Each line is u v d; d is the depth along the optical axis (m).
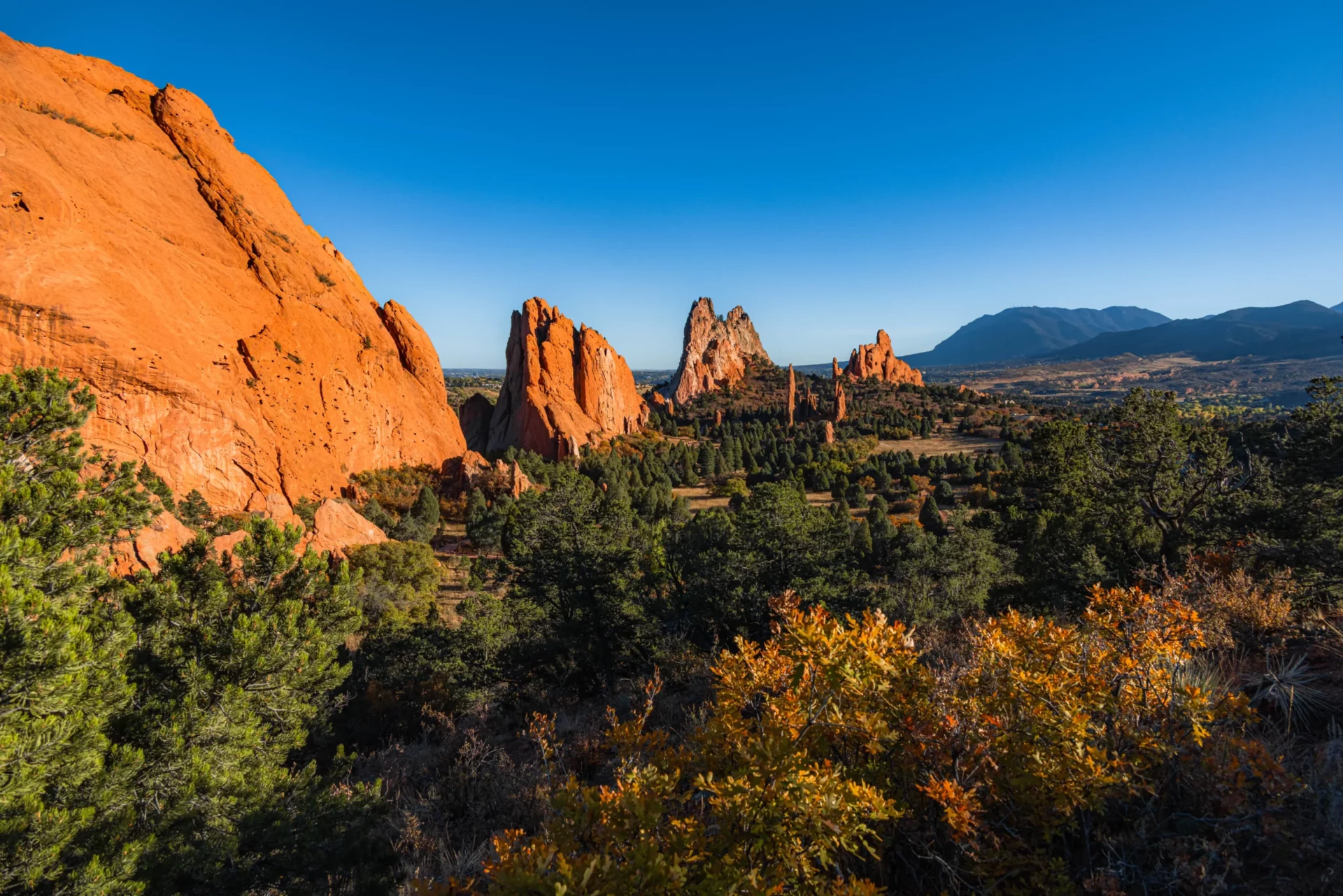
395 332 81.19
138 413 46.06
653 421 143.38
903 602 18.45
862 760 3.45
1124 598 3.57
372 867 5.22
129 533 7.81
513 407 109.25
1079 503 21.02
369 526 44.44
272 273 65.69
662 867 2.31
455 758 8.28
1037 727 3.00
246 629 6.50
